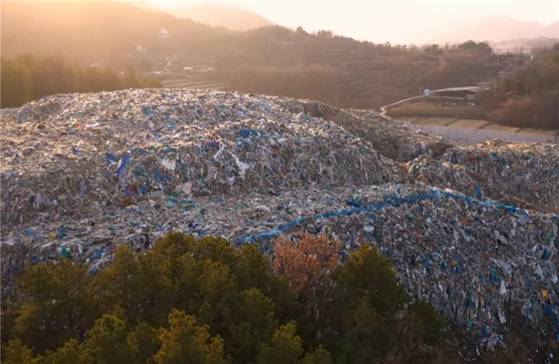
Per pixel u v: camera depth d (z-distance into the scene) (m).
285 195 25.11
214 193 24.88
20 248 19.38
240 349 13.23
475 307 21.64
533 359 21.30
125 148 26.80
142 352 12.43
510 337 21.50
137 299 14.47
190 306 14.14
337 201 24.41
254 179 25.92
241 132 28.50
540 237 25.00
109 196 23.41
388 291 16.64
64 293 14.38
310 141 28.70
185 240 16.47
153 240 19.86
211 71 100.38
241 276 15.43
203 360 11.62
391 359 16.98
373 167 29.50
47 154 25.55
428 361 17.94
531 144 40.97
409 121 72.44
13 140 27.56
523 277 23.34
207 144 26.56
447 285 21.53
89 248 19.33
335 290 16.52
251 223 21.50
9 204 21.91
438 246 22.77
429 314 18.36
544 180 34.81
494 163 35.84
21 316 14.02
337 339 15.73
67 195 22.81
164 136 28.47
